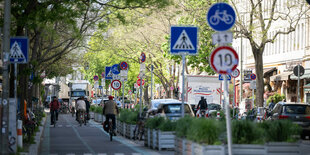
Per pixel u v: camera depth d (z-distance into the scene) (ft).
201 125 98.58
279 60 435.53
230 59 87.56
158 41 440.04
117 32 424.46
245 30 283.38
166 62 459.32
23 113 176.35
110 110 192.54
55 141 186.91
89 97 594.24
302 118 201.36
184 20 293.84
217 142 95.50
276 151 96.84
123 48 447.83
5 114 116.06
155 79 549.95
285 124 101.24
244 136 97.35
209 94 350.23
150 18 304.09
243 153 93.86
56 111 295.07
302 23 386.52
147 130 160.86
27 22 159.84
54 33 204.54
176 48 122.21
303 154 142.82
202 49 341.21
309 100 357.00
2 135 115.65
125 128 206.90
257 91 283.79
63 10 164.45
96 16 225.15
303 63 379.14
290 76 379.55
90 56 427.74
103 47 311.06
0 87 298.56
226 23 89.15
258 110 259.60
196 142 99.81
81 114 299.99
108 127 195.21
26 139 157.89
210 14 89.35
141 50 444.96
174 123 146.82
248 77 319.06
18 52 126.62
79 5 170.81
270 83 441.27
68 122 346.33
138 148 156.87
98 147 161.27
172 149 146.30
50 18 163.53
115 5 183.11
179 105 198.59
